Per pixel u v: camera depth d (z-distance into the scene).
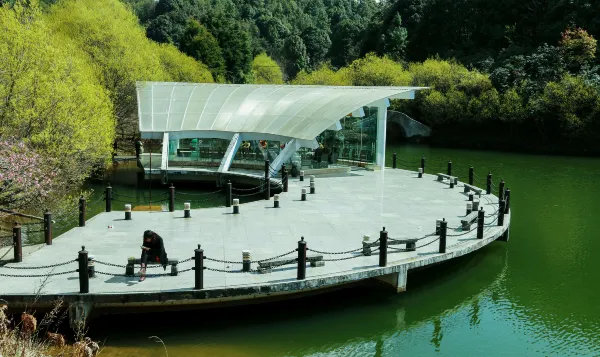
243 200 30.84
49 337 13.07
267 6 170.00
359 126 38.16
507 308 16.88
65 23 41.94
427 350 14.26
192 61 70.38
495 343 14.64
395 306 16.58
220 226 21.20
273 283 14.98
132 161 44.56
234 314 15.59
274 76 98.88
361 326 15.38
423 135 73.25
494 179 41.47
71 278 15.21
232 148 36.41
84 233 19.94
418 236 20.05
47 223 18.36
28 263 16.41
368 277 16.19
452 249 18.44
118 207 28.33
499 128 68.50
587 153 59.25
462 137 71.00
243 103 40.06
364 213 23.83
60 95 25.05
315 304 16.47
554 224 26.89
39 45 26.09
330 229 20.98
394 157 38.75
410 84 76.06
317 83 84.44
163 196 32.25
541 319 16.12
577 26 76.06
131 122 48.84
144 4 147.00
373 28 104.12
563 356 13.88
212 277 15.45
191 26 83.75
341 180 32.91
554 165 49.88
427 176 34.94
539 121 62.31
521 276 19.48
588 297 17.66
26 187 20.69
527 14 87.12
